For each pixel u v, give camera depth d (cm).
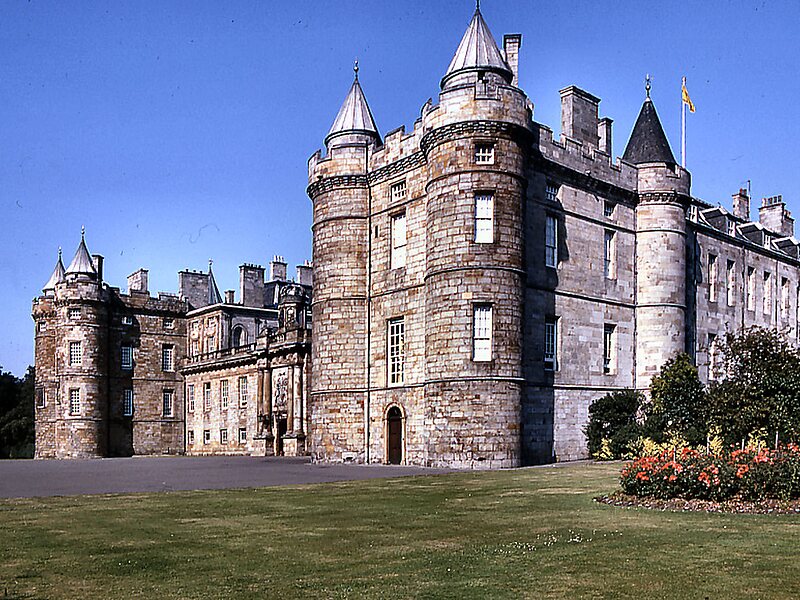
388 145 3784
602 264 3831
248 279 7044
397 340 3684
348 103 4041
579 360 3666
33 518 1658
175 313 7212
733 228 4950
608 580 999
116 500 2003
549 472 2691
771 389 2794
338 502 1894
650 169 4016
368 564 1120
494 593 944
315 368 3944
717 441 2222
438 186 3294
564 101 3981
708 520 1469
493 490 2116
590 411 3634
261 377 5744
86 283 6688
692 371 3422
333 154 3938
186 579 1043
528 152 3372
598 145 4081
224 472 3156
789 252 5556
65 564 1148
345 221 3894
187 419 7044
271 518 1611
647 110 4203
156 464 4084
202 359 6762
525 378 3341
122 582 1032
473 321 3183
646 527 1395
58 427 6612
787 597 917
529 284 3453
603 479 2353
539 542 1262
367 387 3794
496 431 3108
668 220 3997
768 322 5153
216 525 1516
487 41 3400
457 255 3206
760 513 1553
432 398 3222
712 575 1022
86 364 6631
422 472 2941
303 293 6028
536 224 3516
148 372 7019
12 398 8281
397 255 3712
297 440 5291
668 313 3950
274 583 1012
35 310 7025
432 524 1493
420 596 936
